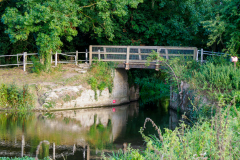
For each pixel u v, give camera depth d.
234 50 16.73
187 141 5.41
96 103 17.61
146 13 22.41
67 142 9.98
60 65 18.31
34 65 17.48
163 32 21.56
